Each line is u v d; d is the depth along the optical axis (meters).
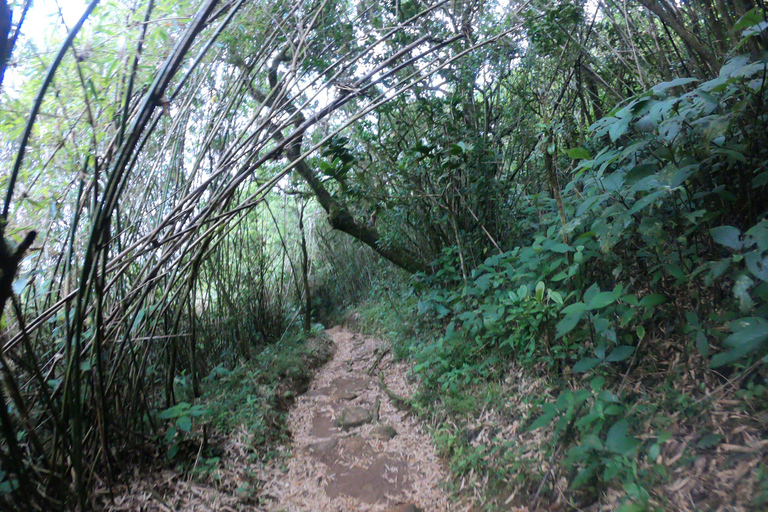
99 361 2.27
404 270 6.20
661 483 1.87
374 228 5.93
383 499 2.75
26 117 1.97
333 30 4.22
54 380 2.46
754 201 2.26
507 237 4.53
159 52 2.15
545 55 3.98
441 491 2.71
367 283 8.94
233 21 2.88
